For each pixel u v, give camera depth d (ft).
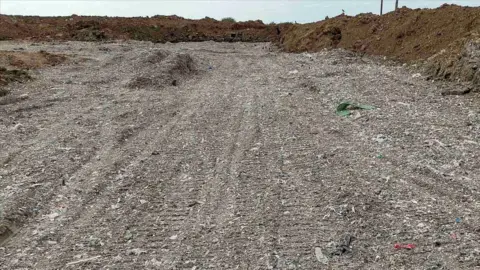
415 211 20.42
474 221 19.26
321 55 82.33
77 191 23.66
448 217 19.76
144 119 38.63
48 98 46.11
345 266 16.67
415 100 41.70
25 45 106.63
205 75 66.69
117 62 72.74
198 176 25.80
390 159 26.81
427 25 69.51
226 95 48.70
